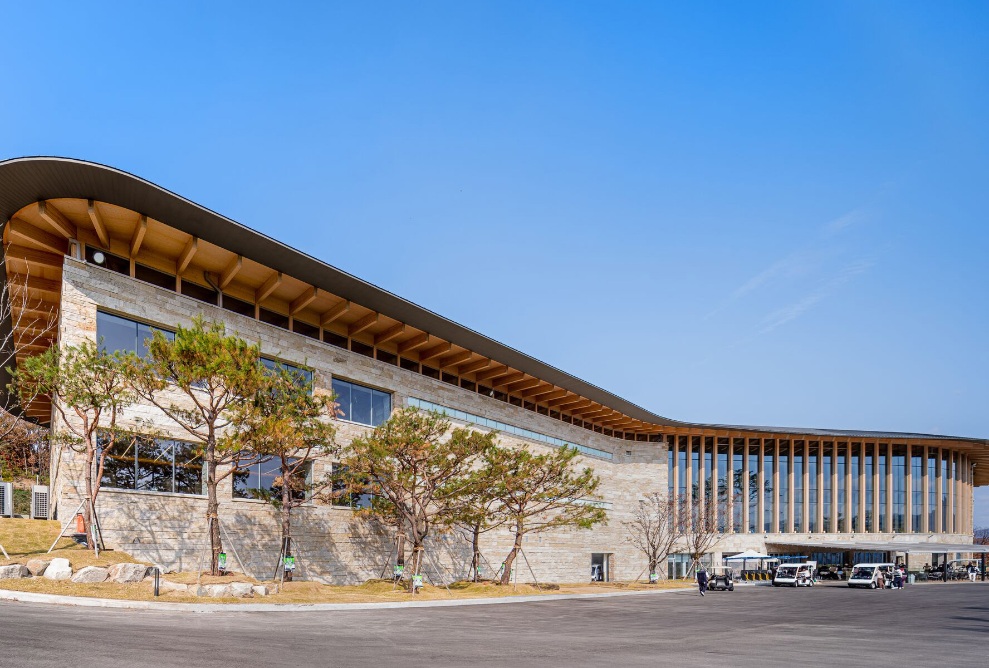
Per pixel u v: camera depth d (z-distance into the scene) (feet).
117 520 87.45
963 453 277.23
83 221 90.84
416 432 109.81
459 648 52.85
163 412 92.94
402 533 115.24
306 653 46.73
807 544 232.73
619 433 221.46
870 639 66.49
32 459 159.43
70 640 46.01
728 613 94.94
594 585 165.58
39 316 121.60
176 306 98.68
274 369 109.29
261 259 102.58
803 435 242.17
